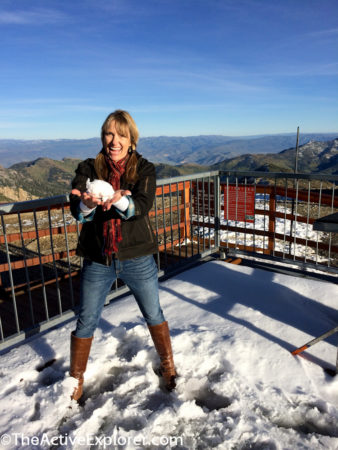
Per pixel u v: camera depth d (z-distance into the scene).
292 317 3.03
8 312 3.42
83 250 1.97
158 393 2.18
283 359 2.44
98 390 2.24
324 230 2.00
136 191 1.77
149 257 2.06
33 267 5.06
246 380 2.26
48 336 2.80
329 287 3.59
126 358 2.54
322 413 1.98
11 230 7.68
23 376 2.32
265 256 4.42
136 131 1.88
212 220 7.87
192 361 2.43
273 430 1.85
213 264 4.41
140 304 2.13
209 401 2.12
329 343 2.62
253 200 4.47
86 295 2.02
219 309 3.21
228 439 1.80
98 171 1.89
